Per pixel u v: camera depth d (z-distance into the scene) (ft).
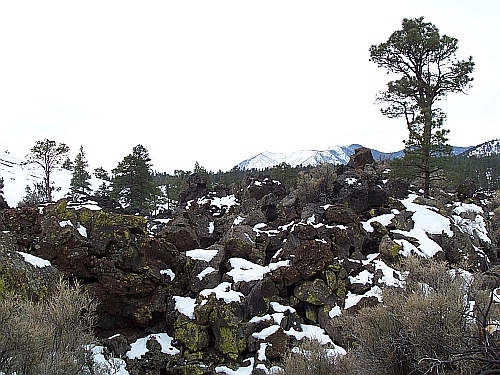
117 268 50.16
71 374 29.17
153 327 50.72
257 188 92.38
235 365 44.93
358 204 71.56
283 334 46.14
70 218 50.93
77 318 33.96
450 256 60.59
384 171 97.25
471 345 27.94
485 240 68.74
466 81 93.97
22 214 53.83
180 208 106.73
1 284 37.35
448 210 75.46
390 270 54.65
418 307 30.58
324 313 49.44
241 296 50.93
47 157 157.28
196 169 188.85
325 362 34.19
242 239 61.26
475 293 33.63
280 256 58.44
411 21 95.50
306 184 80.43
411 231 65.10
